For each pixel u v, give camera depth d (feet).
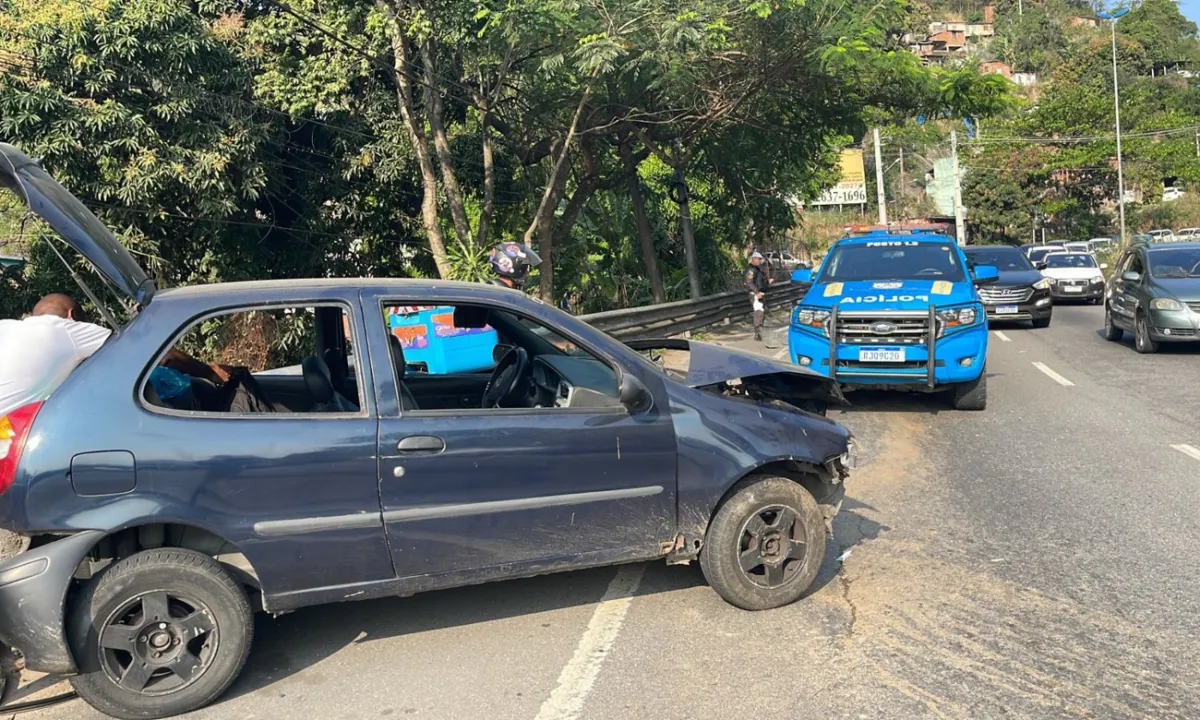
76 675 11.51
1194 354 44.45
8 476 11.28
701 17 42.27
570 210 64.75
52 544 11.30
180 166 39.55
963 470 23.39
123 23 39.04
